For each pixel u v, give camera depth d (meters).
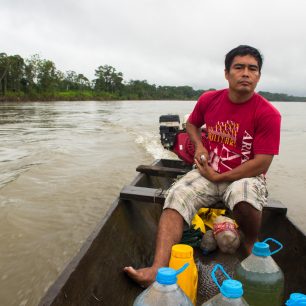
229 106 2.73
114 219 2.69
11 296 2.94
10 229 4.05
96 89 103.75
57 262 3.44
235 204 2.47
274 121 2.59
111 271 2.28
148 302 1.42
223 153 2.79
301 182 6.77
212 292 2.55
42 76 74.88
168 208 2.52
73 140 10.80
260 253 1.91
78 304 1.83
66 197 5.14
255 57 2.59
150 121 19.53
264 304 1.88
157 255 2.29
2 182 5.79
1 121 18.34
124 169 6.85
